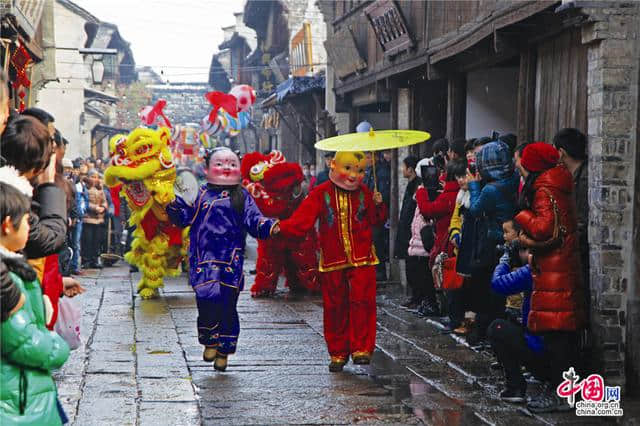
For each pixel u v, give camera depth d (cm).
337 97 1922
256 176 1302
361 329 830
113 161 1263
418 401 727
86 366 838
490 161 862
